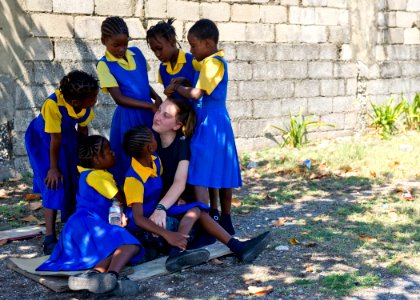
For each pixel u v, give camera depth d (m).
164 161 4.91
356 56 10.63
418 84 11.67
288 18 9.66
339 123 10.53
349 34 10.50
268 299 4.04
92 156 4.57
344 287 4.19
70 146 5.09
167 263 4.46
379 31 10.93
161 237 4.73
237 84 9.21
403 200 6.48
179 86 4.95
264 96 9.52
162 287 4.27
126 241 4.29
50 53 7.61
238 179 5.22
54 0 7.57
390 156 8.69
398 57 11.30
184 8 8.60
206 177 4.97
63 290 4.21
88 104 4.84
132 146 4.57
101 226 4.38
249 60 9.30
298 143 9.72
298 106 9.95
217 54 4.98
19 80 7.45
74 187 5.12
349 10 10.46
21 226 5.77
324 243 5.12
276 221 5.80
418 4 11.50
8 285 4.36
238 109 9.26
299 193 6.96
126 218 4.69
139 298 4.10
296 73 9.87
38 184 5.12
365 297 4.05
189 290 4.21
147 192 4.68
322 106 10.27
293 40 9.77
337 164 8.29
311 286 4.23
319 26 10.08
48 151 5.07
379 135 10.53
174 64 5.27
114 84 4.98
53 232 5.04
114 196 4.57
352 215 5.96
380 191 6.97
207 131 5.02
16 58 7.40
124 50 5.01
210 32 4.96
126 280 4.12
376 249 4.96
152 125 5.13
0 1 7.23
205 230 4.78
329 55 10.27
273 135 9.67
